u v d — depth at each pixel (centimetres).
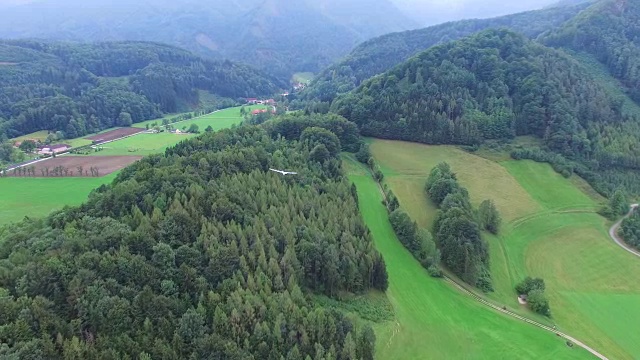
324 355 6606
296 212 10100
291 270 8106
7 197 14888
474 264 10981
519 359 8338
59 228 8550
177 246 8006
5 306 5912
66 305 6438
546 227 13900
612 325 10238
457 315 9394
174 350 6006
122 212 8831
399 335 8219
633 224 13750
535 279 11038
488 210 13100
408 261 11250
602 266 12488
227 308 6819
